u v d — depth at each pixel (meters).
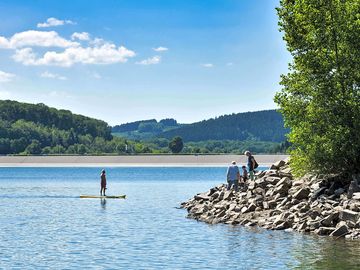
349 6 36.59
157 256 26.05
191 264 24.16
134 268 23.45
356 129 35.66
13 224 38.69
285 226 33.62
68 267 23.77
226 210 40.28
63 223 39.12
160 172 146.88
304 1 36.34
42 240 31.19
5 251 27.67
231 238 30.81
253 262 24.30
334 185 36.06
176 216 42.94
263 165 163.38
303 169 37.69
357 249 26.61
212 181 101.50
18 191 77.75
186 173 139.25
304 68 36.97
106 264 24.34
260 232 32.75
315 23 36.44
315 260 24.33
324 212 32.72
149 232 33.94
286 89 38.31
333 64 36.22
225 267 23.44
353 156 35.84
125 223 38.75
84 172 152.00
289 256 25.36
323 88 36.19
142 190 78.31
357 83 36.34
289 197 37.22
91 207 51.56
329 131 36.06
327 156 35.88
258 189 40.66
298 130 37.47
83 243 30.03
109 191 76.62
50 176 128.62
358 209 31.48
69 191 77.44
